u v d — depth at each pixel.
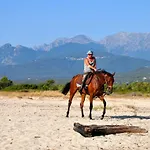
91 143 17.19
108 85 24.19
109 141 17.55
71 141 17.52
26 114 27.33
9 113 27.83
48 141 17.47
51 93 48.81
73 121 23.12
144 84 53.56
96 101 41.53
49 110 31.00
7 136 18.44
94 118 25.02
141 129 19.33
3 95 48.25
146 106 37.19
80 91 25.14
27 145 16.69
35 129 20.25
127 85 53.91
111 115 27.41
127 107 35.00
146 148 16.53
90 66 24.64
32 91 52.44
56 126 21.16
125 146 16.78
